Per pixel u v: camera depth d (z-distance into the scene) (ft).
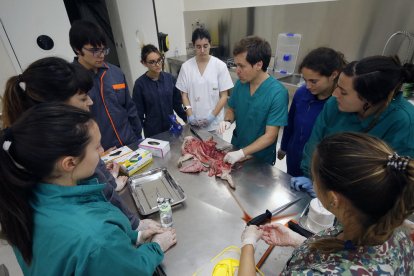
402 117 3.33
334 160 1.64
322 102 4.78
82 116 2.02
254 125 5.37
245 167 4.72
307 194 3.94
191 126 6.81
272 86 4.99
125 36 10.31
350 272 1.59
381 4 7.60
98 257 1.91
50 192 2.01
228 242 3.16
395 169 1.48
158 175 4.60
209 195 4.05
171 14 14.15
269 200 3.87
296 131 5.36
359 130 3.75
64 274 1.95
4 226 1.95
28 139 1.81
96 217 2.09
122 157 4.91
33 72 2.74
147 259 2.51
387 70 3.02
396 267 1.69
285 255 2.91
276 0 10.22
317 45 9.60
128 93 6.32
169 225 3.40
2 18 6.89
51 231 1.92
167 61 14.69
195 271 2.80
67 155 1.91
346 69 3.35
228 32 12.64
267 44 4.79
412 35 7.32
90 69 5.28
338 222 2.24
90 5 10.96
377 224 1.59
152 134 7.89
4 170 1.83
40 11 7.34
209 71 7.75
